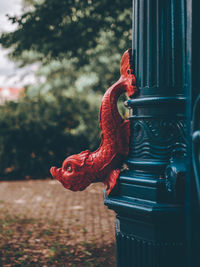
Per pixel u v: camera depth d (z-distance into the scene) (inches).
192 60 72.3
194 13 72.2
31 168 456.8
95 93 734.5
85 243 193.0
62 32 284.8
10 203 303.4
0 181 429.4
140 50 89.4
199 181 66.3
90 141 493.4
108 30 301.1
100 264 160.9
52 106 474.3
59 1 269.1
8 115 451.2
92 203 299.7
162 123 85.0
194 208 71.5
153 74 87.2
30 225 232.7
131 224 87.7
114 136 91.1
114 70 677.3
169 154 84.6
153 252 82.3
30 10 284.0
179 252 81.8
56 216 256.4
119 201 87.7
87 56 346.6
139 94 89.5
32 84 725.9
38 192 354.0
